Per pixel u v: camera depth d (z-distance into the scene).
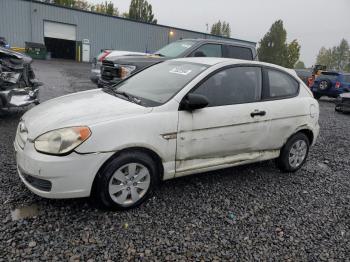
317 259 2.95
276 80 4.61
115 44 36.31
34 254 2.63
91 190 3.22
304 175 4.99
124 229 3.09
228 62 4.18
